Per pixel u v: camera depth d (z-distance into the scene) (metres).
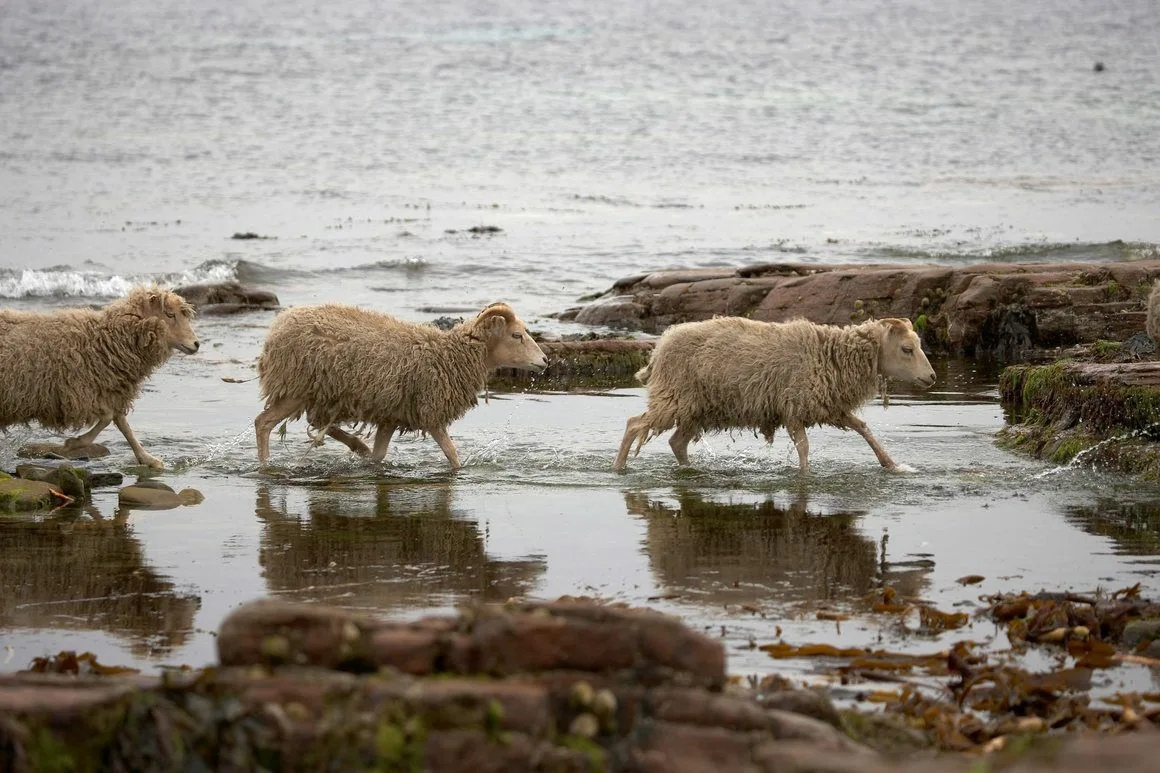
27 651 30.86
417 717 20.34
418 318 87.50
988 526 42.03
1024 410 59.44
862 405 50.88
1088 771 17.39
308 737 20.41
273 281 104.75
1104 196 149.38
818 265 88.69
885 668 29.25
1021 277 78.38
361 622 22.59
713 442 56.88
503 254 117.38
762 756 20.06
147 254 117.19
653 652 21.84
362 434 58.47
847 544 40.19
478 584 36.19
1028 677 28.42
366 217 142.38
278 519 43.72
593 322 85.81
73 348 49.31
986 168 178.75
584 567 37.97
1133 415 50.25
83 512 44.75
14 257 114.38
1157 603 32.84
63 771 20.08
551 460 52.97
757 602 34.50
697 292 85.06
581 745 20.48
